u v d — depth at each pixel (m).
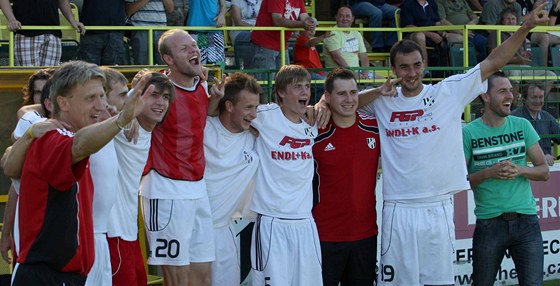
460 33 39.62
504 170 24.80
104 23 31.52
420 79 23.56
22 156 16.92
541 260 25.88
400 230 23.78
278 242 23.19
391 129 23.95
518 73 33.03
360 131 24.08
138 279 22.38
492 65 23.47
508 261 31.52
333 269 24.17
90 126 15.66
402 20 39.81
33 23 30.14
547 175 25.94
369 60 41.53
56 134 16.31
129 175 21.17
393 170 23.92
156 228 22.28
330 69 30.53
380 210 29.08
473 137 26.22
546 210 32.03
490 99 25.80
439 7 42.56
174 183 22.28
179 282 22.48
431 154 23.59
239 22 35.97
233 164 23.42
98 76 17.11
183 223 22.30
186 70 22.16
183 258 22.34
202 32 33.25
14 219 18.62
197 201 22.72
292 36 38.16
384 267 24.19
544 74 33.09
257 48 33.62
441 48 39.38
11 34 29.19
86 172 17.67
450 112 23.66
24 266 16.88
